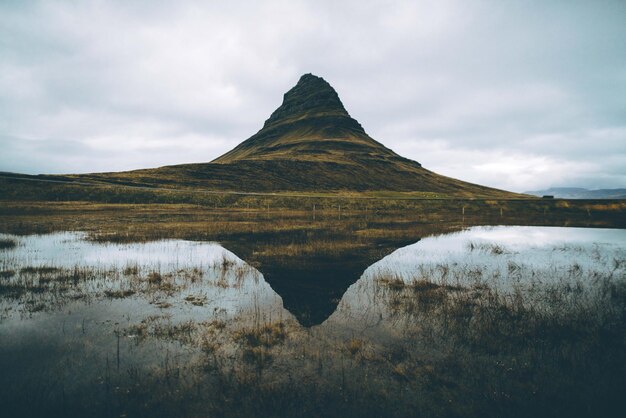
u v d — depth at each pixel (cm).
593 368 704
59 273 1414
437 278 1434
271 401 605
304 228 3069
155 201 5456
